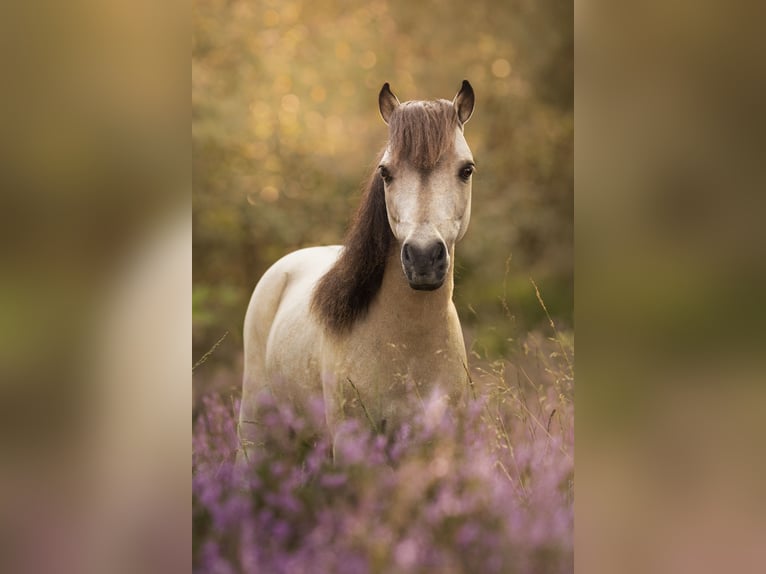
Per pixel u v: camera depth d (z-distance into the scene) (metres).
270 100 9.98
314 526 3.90
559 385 5.13
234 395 7.11
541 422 4.95
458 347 4.45
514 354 6.54
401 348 4.27
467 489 3.90
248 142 9.73
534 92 10.38
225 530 3.84
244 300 8.78
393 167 4.03
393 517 3.78
